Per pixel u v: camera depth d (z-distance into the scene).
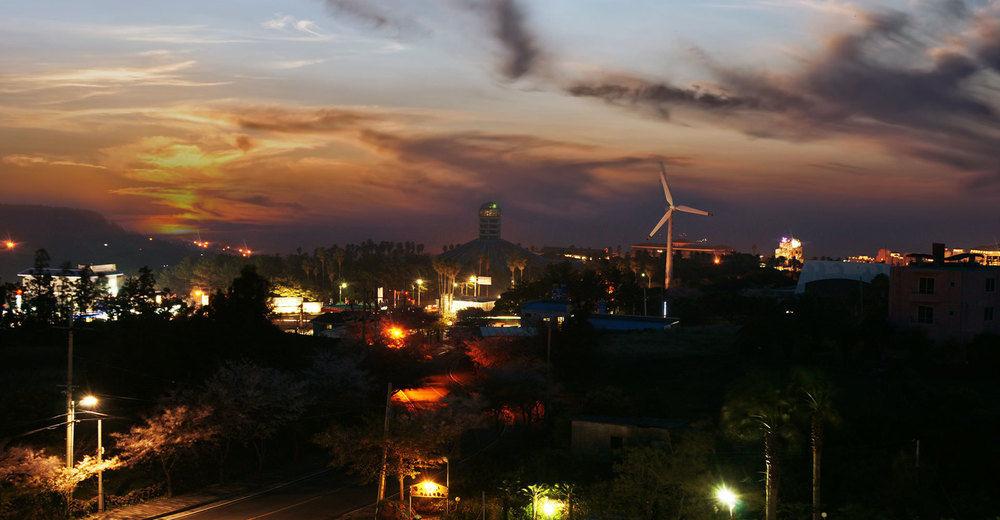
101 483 43.94
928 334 75.69
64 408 56.75
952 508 38.41
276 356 69.19
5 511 39.59
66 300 118.81
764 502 38.12
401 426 44.66
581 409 61.66
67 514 42.22
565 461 49.53
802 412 33.34
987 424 48.69
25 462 40.69
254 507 45.12
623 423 49.19
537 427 64.50
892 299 78.69
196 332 65.69
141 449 46.78
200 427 48.81
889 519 36.41
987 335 70.56
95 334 99.62
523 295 169.88
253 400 51.09
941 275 75.19
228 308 69.75
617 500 37.56
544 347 80.12
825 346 77.44
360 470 45.41
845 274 160.38
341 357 79.94
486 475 48.97
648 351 91.44
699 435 39.62
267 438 57.22
